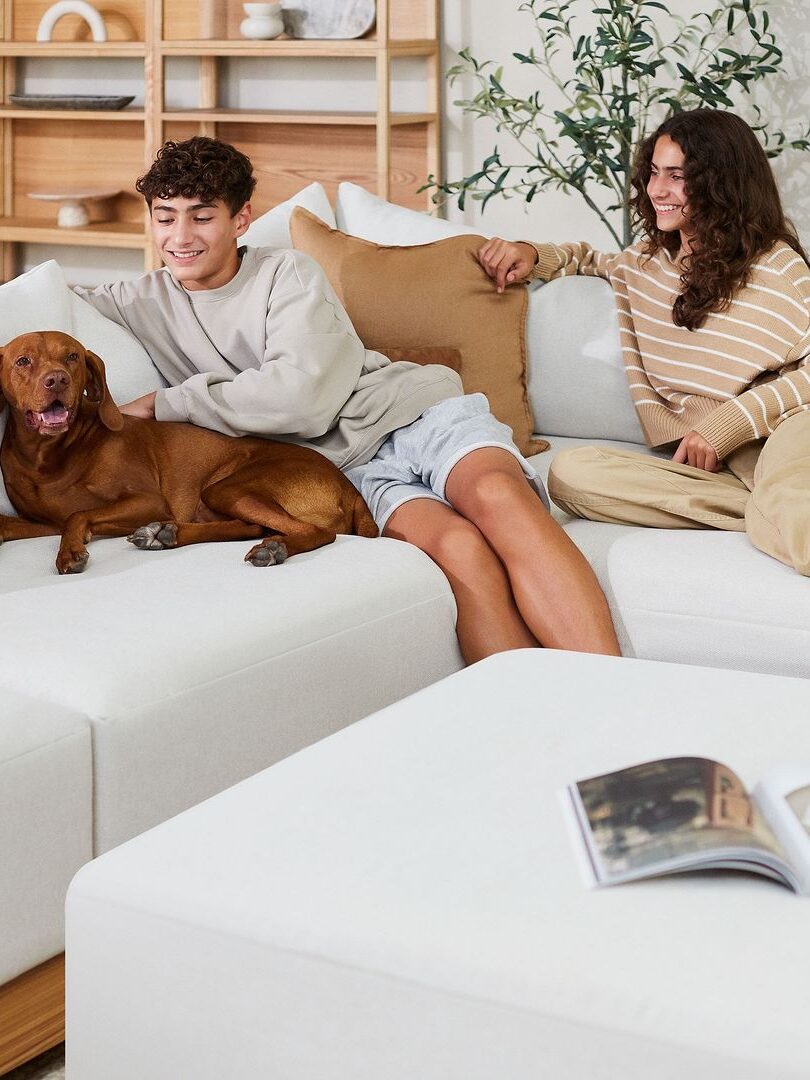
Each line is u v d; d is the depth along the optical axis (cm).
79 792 150
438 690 147
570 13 444
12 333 233
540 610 217
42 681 156
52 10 493
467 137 471
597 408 295
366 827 112
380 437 252
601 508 239
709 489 238
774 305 263
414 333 288
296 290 249
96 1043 109
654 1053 88
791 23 414
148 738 157
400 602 202
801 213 425
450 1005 94
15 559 208
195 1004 103
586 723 136
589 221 459
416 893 102
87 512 215
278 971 100
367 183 484
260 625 178
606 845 105
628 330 288
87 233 488
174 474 234
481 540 224
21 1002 147
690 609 209
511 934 96
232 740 170
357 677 192
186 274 251
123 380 250
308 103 489
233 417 237
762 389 253
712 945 94
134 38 507
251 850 109
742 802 108
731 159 265
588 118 407
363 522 232
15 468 226
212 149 248
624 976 92
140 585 189
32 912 145
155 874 107
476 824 112
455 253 296
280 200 497
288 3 462
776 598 203
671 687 147
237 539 224
